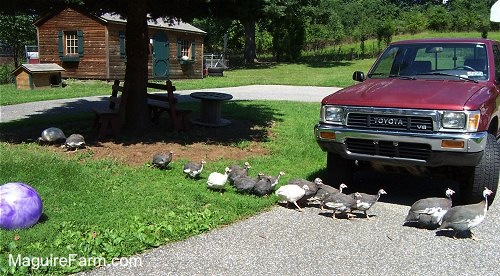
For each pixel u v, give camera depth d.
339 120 5.99
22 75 20.86
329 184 6.74
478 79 6.51
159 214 5.41
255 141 9.55
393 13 55.09
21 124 11.06
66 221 5.09
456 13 48.66
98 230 4.89
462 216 4.90
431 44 7.23
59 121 11.52
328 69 34.53
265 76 29.88
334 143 6.00
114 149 8.45
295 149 8.91
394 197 6.53
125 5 10.38
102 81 23.59
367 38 49.22
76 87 21.73
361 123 5.84
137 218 5.22
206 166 7.63
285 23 41.91
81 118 11.99
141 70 9.68
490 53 6.84
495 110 6.18
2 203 4.75
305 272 4.20
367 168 6.46
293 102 16.53
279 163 8.02
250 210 5.71
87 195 5.99
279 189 5.91
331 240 4.95
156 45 25.61
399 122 5.57
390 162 5.71
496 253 4.70
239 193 6.38
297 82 25.58
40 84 21.16
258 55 48.66
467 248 4.82
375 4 55.75
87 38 23.52
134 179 6.79
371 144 5.79
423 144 5.46
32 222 4.87
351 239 4.99
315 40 48.56
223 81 26.09
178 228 5.01
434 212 5.20
